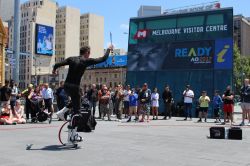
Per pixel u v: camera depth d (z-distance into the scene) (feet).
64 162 22.59
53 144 30.12
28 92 56.44
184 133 41.70
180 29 82.48
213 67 78.07
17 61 76.18
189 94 67.36
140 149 28.22
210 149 29.01
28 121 56.59
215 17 78.79
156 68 84.33
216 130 36.47
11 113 53.47
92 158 24.04
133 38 88.02
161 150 27.94
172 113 78.89
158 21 85.20
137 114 61.98
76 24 471.21
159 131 43.65
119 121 61.98
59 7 463.01
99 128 46.57
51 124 52.08
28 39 403.13
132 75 86.99
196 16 80.94
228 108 57.98
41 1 413.59
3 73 70.69
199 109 63.87
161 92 82.79
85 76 419.13
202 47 79.56
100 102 64.75
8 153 25.61
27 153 25.63
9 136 36.09
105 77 397.19
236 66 276.41
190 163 22.93
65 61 26.35
